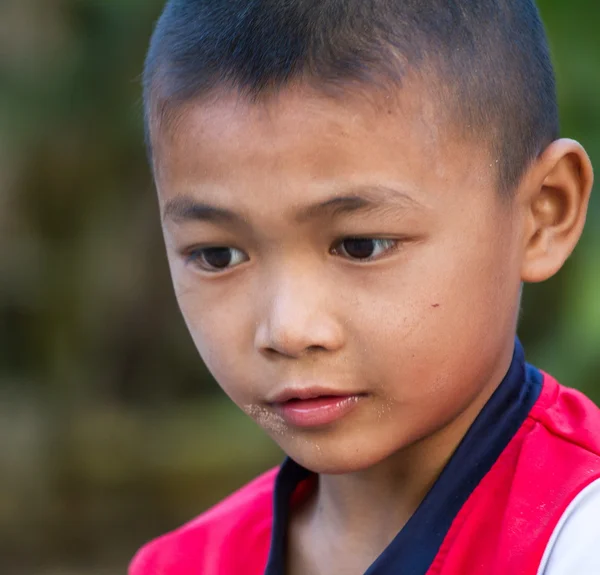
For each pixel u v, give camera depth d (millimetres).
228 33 2158
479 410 2340
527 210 2348
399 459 2395
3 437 9703
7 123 9234
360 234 2062
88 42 8914
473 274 2158
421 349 2104
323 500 2576
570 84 5660
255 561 2682
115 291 10414
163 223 2375
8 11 8898
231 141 2090
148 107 2381
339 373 2102
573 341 5668
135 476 9586
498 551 2121
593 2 5777
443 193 2105
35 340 10328
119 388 10750
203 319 2268
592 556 2010
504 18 2338
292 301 2070
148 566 2832
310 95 2049
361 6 2113
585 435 2281
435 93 2107
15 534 9141
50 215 9961
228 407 10797
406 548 2234
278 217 2070
